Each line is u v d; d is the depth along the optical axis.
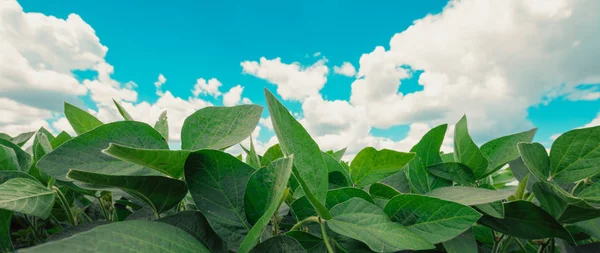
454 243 0.97
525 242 1.30
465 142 1.29
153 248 0.56
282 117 0.84
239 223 0.81
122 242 0.52
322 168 0.87
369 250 0.95
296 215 1.07
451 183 1.33
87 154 0.84
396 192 1.17
